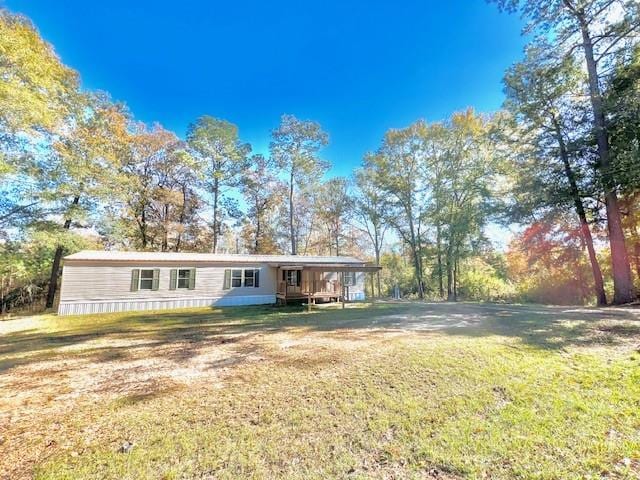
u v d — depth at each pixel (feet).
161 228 75.05
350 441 9.75
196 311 45.32
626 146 36.99
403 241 90.07
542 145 47.91
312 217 102.27
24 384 15.78
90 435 10.55
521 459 8.41
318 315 39.22
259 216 89.35
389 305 50.83
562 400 11.81
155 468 8.64
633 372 14.24
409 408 11.78
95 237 64.59
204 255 54.39
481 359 17.12
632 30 37.27
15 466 8.85
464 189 68.59
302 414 11.68
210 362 19.19
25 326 34.55
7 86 32.27
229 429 10.73
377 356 18.61
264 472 8.34
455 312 38.09
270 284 56.70
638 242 46.85
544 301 63.00
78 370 18.08
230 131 78.74
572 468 7.92
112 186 57.98
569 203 46.26
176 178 77.71
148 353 21.83
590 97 41.93
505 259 78.84
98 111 57.77
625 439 9.09
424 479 7.83
